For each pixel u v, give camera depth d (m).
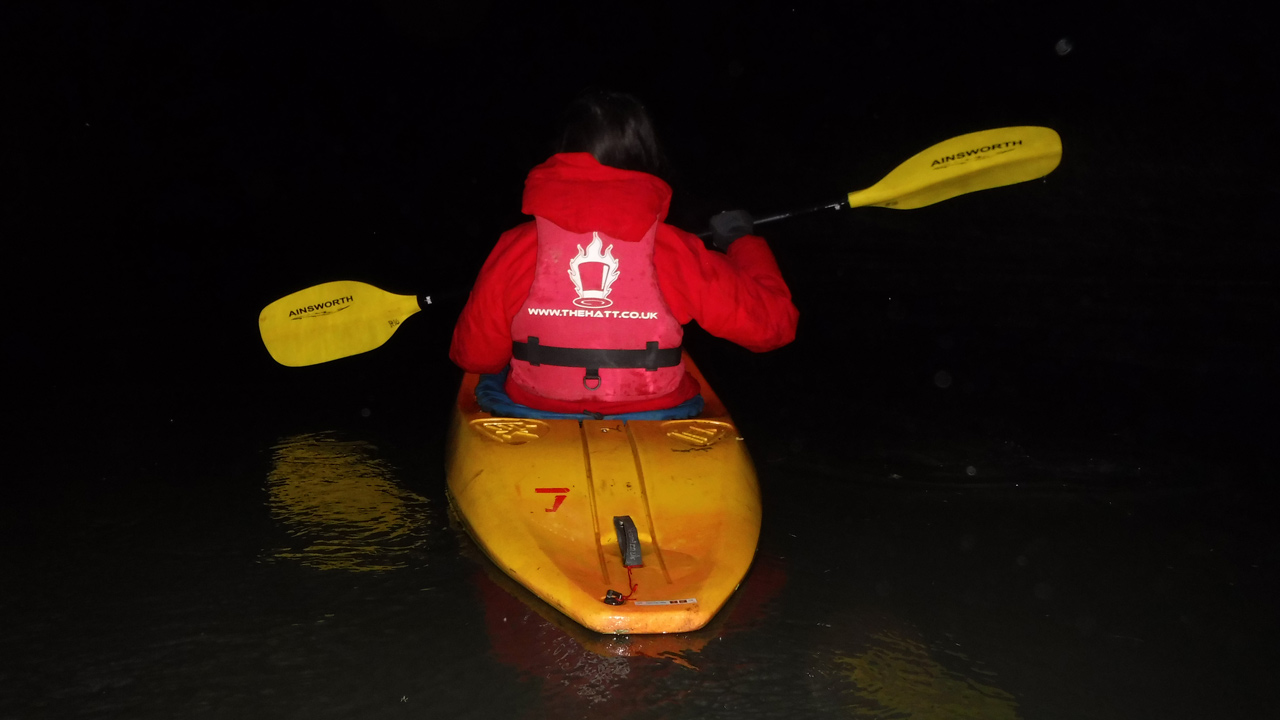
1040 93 15.90
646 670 1.92
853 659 1.98
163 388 3.99
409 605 2.17
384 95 19.33
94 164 11.22
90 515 2.70
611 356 2.47
